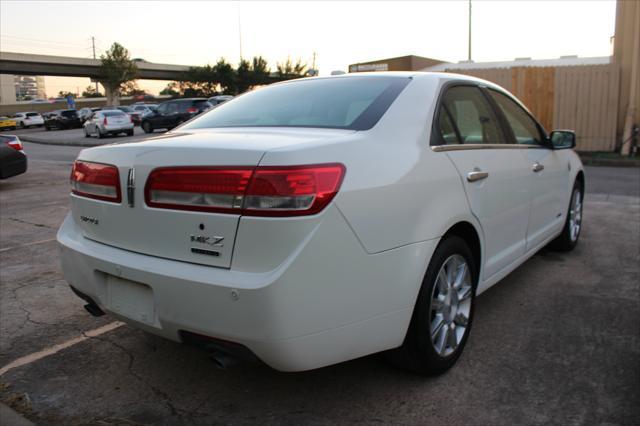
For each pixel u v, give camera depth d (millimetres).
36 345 3307
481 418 2486
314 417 2527
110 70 65875
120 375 2945
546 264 4812
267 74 63750
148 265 2355
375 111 2732
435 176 2717
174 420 2527
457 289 2973
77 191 2807
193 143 2402
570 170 4887
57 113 41094
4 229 6508
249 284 2088
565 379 2814
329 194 2178
